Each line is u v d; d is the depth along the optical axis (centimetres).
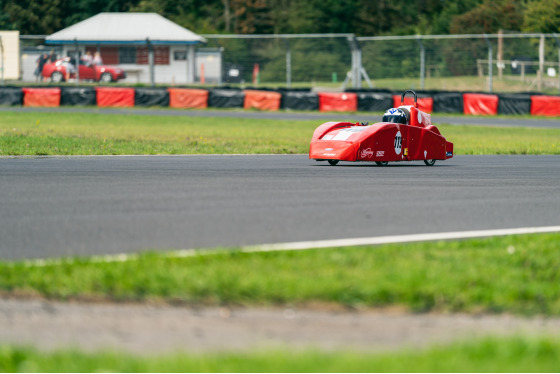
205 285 2089
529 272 2369
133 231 2903
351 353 1549
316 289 2064
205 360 1462
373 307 2014
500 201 3841
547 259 2536
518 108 13588
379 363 1420
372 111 13675
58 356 1516
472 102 13650
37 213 3275
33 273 2225
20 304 2016
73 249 2600
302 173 5016
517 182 4678
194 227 2994
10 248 2609
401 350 1652
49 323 1867
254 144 7788
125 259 2391
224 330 1825
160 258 2392
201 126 10425
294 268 2286
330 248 2603
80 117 11488
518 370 1398
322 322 1895
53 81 19550
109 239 2761
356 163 5941
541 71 19538
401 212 3428
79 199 3684
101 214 3262
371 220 3206
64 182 4356
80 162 5716
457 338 1780
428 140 5838
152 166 5416
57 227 2970
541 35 14875
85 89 14162
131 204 3541
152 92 14262
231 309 1988
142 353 1638
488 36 14688
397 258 2450
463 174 5141
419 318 1952
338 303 2023
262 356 1495
